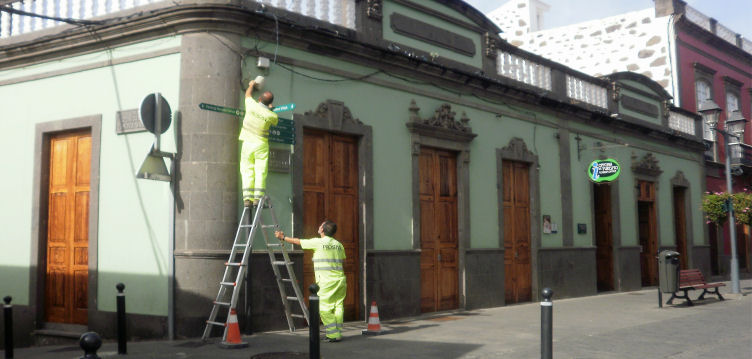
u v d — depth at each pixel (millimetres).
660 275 13305
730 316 11773
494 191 13977
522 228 14805
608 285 17656
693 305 13695
